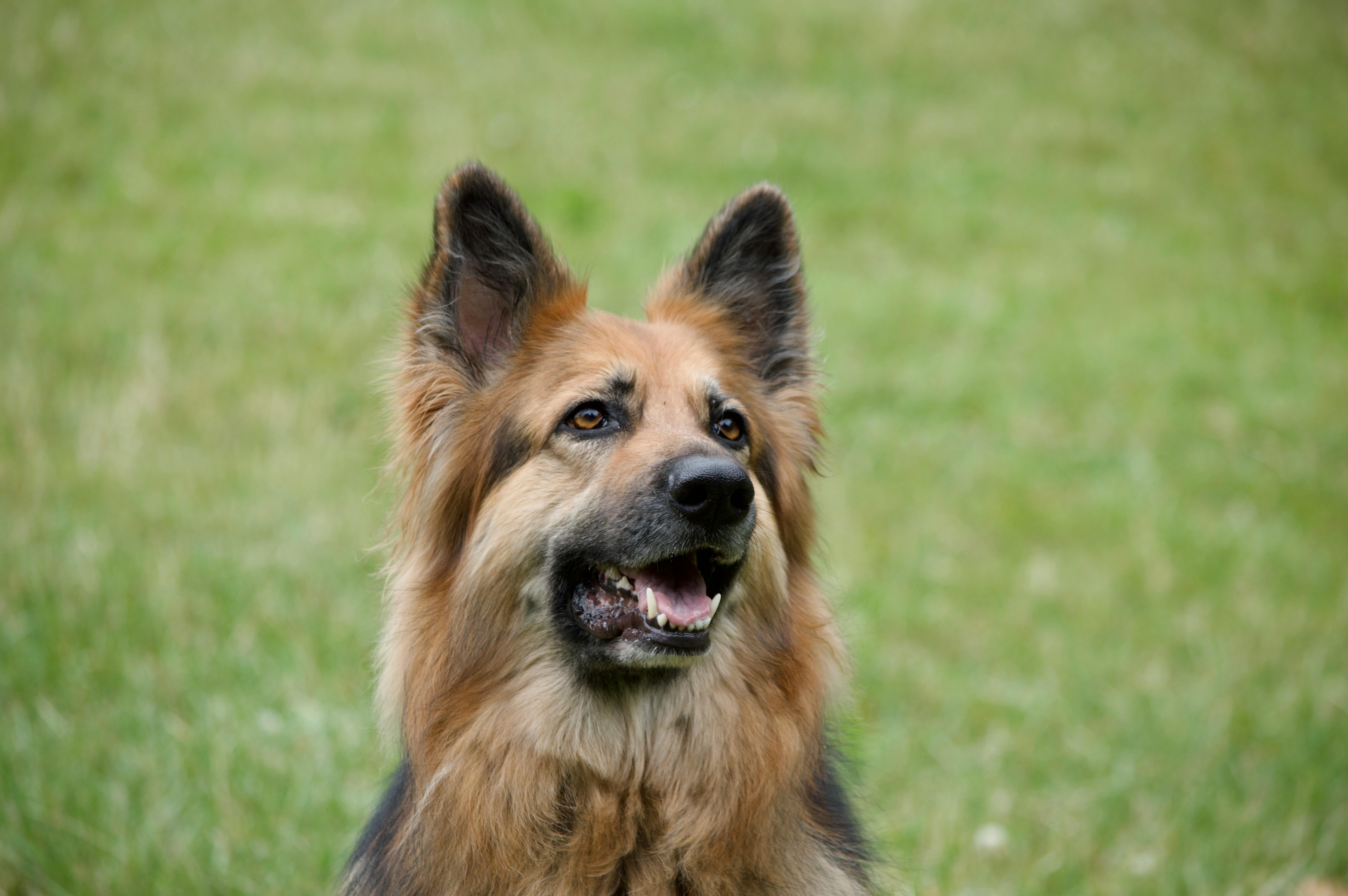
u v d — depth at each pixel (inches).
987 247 750.5
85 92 776.9
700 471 194.2
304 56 879.1
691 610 202.1
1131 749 326.6
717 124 864.9
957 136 890.1
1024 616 395.2
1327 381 614.5
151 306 561.3
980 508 470.0
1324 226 815.1
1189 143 911.0
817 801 226.7
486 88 873.5
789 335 251.8
